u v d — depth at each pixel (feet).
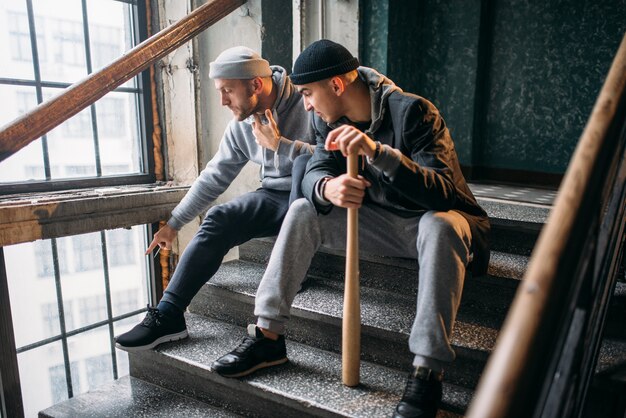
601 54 10.89
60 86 8.33
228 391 6.04
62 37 8.27
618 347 5.31
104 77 6.81
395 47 10.94
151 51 7.33
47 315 8.47
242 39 9.20
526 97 11.88
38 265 8.27
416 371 4.78
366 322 5.91
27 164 8.01
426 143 5.38
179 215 7.41
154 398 6.47
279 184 7.13
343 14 10.22
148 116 9.52
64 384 8.82
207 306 7.50
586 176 1.95
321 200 5.47
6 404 7.22
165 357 6.28
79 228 7.70
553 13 11.30
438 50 12.35
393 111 5.57
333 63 5.42
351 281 5.11
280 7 9.37
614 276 4.49
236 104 6.63
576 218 1.80
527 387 1.44
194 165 9.64
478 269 5.43
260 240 8.09
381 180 5.22
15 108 7.81
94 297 9.12
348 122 5.90
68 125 8.45
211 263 6.55
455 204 5.30
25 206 7.00
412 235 5.75
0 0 7.45
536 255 1.72
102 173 9.06
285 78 7.00
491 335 5.63
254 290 6.96
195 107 9.47
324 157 5.90
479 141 12.60
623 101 2.47
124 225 8.33
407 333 5.58
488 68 12.24
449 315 4.81
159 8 9.30
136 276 9.71
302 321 6.50
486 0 11.84
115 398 6.48
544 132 11.78
